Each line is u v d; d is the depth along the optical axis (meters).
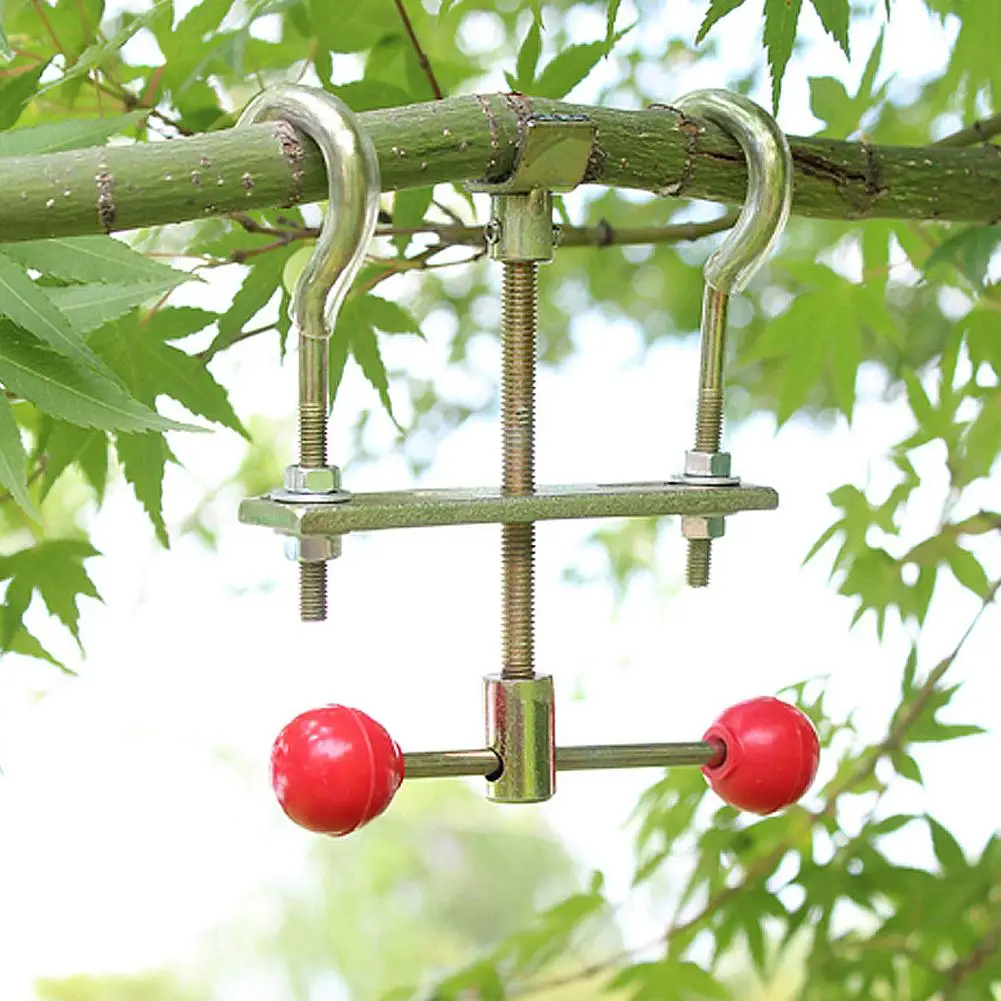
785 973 5.15
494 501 1.24
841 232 3.57
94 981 5.45
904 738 2.46
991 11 2.29
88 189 1.19
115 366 1.87
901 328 3.58
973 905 2.49
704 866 2.56
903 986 2.74
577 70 1.93
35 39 1.87
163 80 1.91
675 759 1.38
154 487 1.90
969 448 2.51
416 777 1.31
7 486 1.33
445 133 1.26
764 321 3.92
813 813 2.54
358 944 5.60
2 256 1.32
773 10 1.68
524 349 1.31
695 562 1.35
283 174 1.21
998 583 2.41
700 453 1.35
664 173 1.35
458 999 2.60
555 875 5.84
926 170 1.59
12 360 1.31
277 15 2.27
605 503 1.28
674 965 2.55
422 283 3.84
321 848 5.64
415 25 2.07
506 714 1.33
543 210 1.30
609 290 3.90
